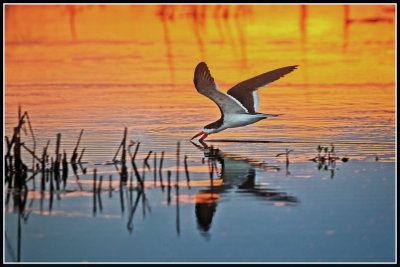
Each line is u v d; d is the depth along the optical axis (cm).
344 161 1449
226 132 1775
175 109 2061
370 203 1151
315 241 1000
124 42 3231
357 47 3061
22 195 1209
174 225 1066
